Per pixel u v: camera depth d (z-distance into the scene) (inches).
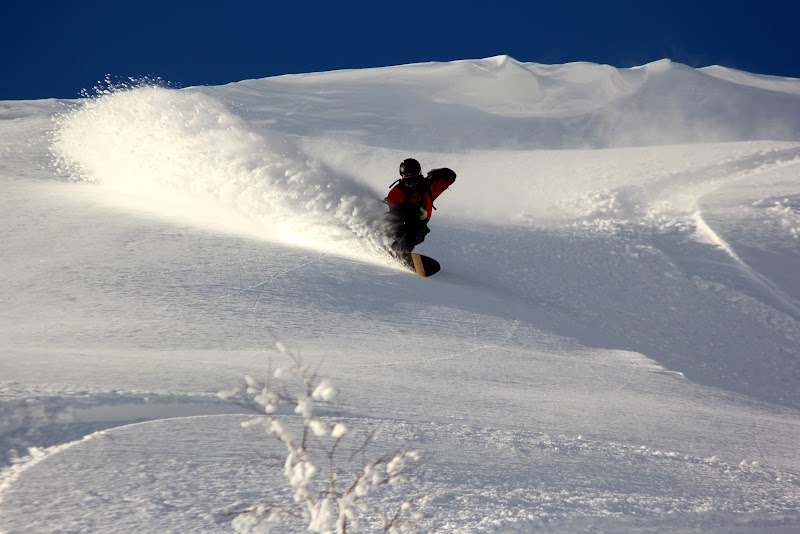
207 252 1031.0
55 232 1070.4
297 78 5723.4
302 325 762.8
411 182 1243.8
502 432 467.8
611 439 500.4
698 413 656.4
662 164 2495.1
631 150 2886.3
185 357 590.2
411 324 850.1
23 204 1245.1
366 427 436.8
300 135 3489.2
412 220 1229.1
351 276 1023.0
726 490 400.2
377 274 1069.1
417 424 459.8
